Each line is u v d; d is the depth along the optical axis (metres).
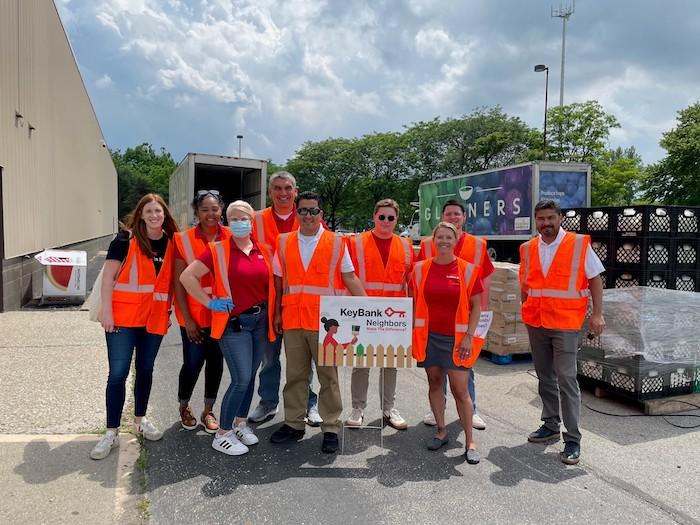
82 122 24.70
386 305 4.04
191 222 13.17
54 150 15.74
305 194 4.07
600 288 4.25
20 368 5.95
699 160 32.00
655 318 5.18
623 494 3.53
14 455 3.78
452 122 39.53
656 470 3.91
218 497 3.36
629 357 5.23
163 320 4.10
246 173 14.91
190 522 3.06
